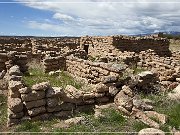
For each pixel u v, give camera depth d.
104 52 39.84
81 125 10.98
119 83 14.86
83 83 19.48
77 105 12.83
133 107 12.23
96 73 18.78
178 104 13.51
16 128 10.73
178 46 68.31
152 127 10.73
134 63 28.42
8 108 12.13
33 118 11.45
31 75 21.69
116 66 17.25
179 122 11.27
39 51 30.42
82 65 20.98
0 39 44.19
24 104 11.58
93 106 13.27
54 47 36.53
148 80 16.16
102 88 13.73
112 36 39.34
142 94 15.12
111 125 11.14
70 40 51.91
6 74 18.19
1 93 14.86
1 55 21.38
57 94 12.05
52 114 11.96
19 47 35.81
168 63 25.75
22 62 21.73
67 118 11.91
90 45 44.78
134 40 41.62
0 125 11.22
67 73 23.61
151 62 26.52
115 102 13.51
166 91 16.31
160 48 45.16
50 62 24.25
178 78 19.19
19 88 11.60
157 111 12.59
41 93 11.77
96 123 11.23
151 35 49.16
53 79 20.14
